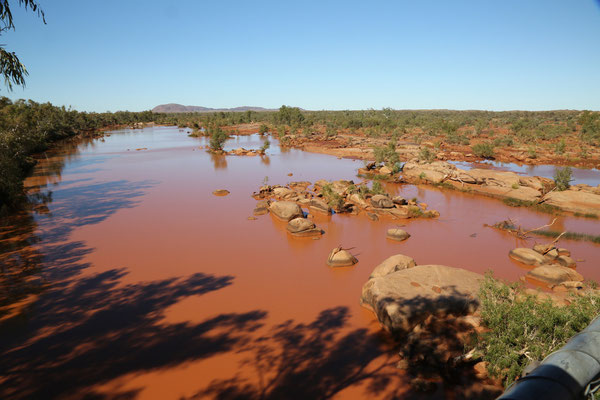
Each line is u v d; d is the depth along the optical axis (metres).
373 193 35.38
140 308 15.13
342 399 10.09
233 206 32.50
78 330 13.52
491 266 19.97
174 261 20.17
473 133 100.69
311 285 17.38
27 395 10.22
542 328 9.51
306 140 95.56
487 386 9.92
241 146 88.88
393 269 16.83
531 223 28.39
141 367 11.44
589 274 19.27
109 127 181.12
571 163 58.25
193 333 13.34
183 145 90.12
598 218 29.73
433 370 11.10
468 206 33.72
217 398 10.13
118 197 36.12
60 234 24.78
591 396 4.20
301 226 24.38
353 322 14.14
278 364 11.59
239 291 16.67
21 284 17.34
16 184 32.91
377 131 104.19
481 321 12.48
